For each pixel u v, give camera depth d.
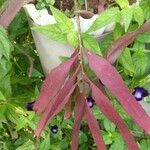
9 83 0.30
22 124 0.30
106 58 0.26
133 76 0.30
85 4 0.27
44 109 0.25
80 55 0.25
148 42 0.29
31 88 0.33
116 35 0.28
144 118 0.24
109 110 0.25
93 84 0.25
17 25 0.32
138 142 0.32
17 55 0.33
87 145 0.34
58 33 0.27
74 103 0.27
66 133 0.33
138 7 0.27
